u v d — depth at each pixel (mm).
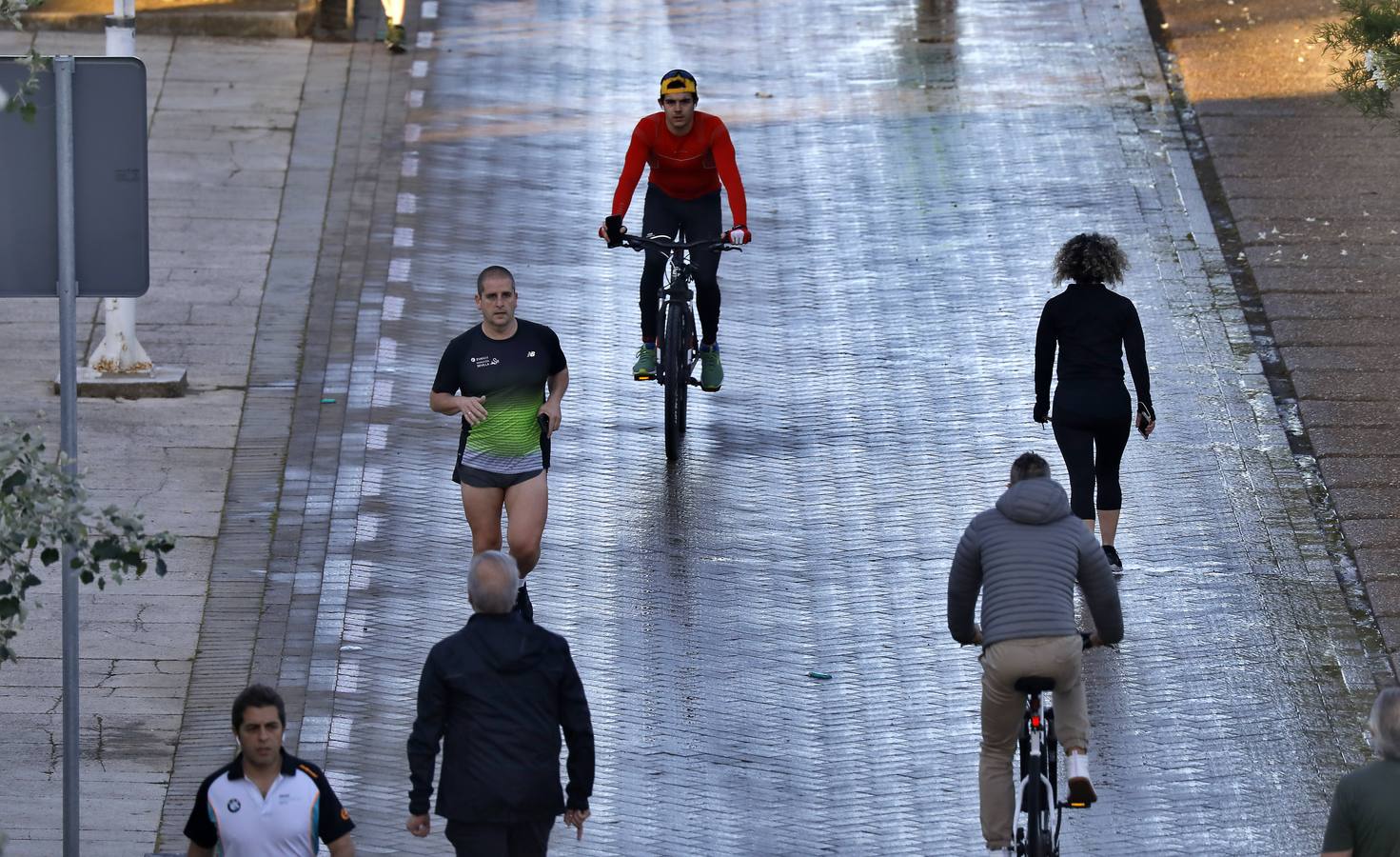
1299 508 45312
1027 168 61062
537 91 66188
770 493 45844
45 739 36062
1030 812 29234
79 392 48406
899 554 43719
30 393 48344
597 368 50844
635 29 71062
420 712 26594
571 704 26859
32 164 26625
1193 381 50375
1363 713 38469
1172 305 53812
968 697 38812
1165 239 57125
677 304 45531
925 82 66750
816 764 36688
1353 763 36969
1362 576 42750
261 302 53156
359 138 62469
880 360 51562
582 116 64562
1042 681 29516
